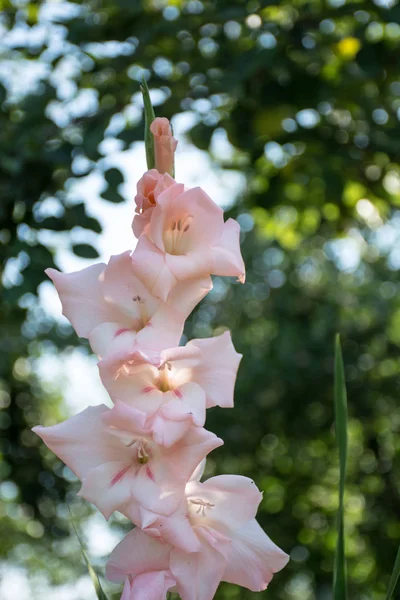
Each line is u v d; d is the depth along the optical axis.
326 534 4.34
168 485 0.87
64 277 0.90
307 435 4.12
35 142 2.05
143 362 0.87
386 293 4.46
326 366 4.00
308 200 2.47
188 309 0.88
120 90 2.10
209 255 0.89
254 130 2.07
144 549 0.90
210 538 0.90
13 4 2.16
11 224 1.97
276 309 4.22
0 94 2.03
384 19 1.86
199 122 2.04
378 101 2.17
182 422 0.86
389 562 4.04
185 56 2.15
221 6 1.94
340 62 2.10
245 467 4.40
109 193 1.87
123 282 0.90
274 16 2.12
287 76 1.97
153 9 2.17
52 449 0.89
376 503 4.20
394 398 4.09
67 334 3.35
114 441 0.89
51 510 2.79
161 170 0.91
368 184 2.31
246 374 4.04
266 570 0.91
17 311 2.21
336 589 0.93
